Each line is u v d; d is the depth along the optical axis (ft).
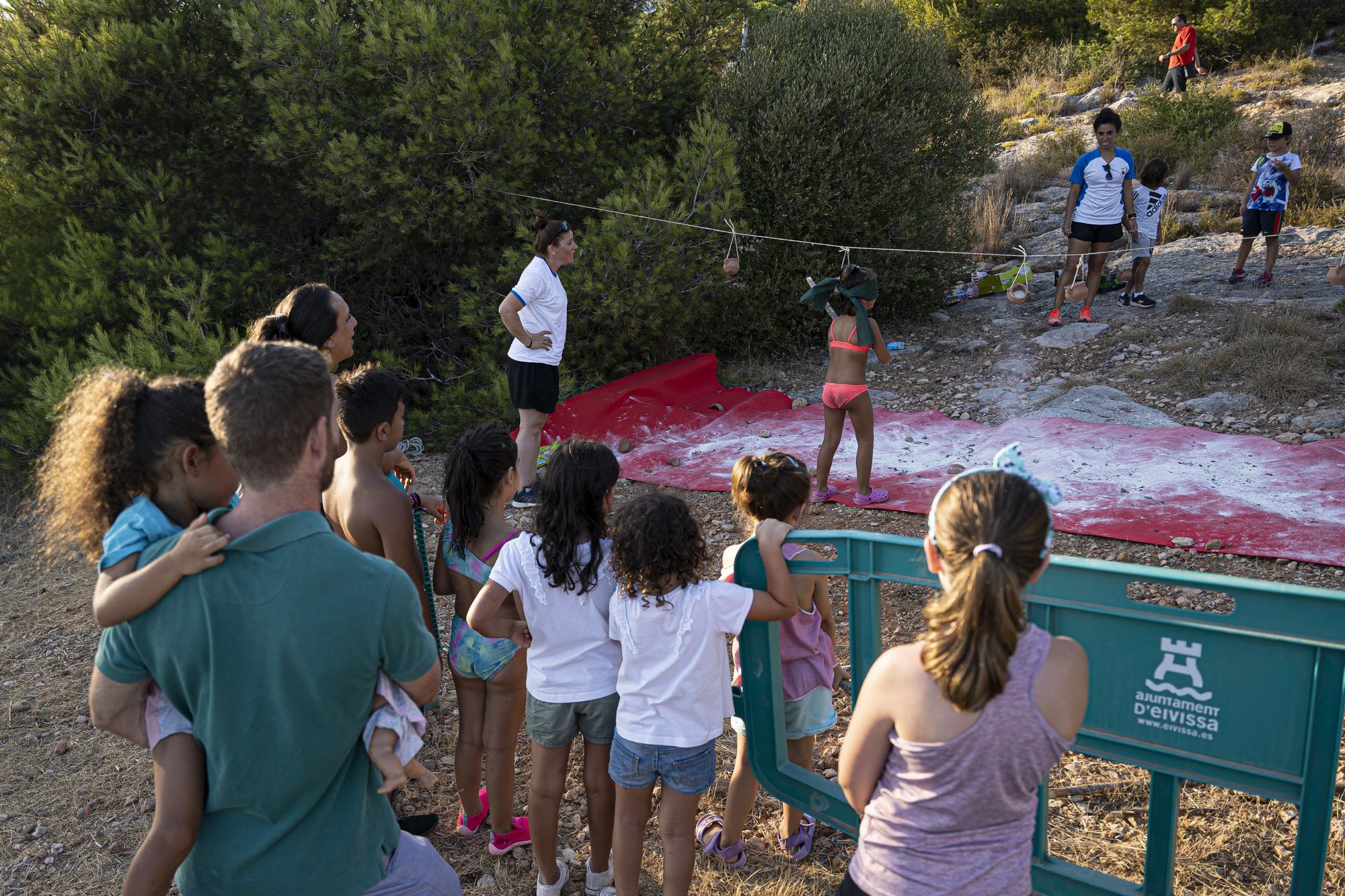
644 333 28.19
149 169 25.86
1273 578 15.43
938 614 5.53
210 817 6.24
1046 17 68.54
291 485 5.99
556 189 28.09
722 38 33.01
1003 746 5.54
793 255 30.50
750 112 31.19
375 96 26.13
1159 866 7.76
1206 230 38.96
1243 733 7.11
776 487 9.46
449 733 13.26
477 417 25.44
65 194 24.38
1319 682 6.74
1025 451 21.84
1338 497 17.80
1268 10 57.98
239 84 26.16
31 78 24.72
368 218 25.82
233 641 5.73
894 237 30.96
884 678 5.93
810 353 31.63
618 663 9.51
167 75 25.45
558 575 9.12
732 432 25.05
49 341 24.17
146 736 6.19
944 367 28.86
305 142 24.73
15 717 13.93
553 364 20.29
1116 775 11.53
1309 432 21.12
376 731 6.34
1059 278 32.17
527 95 27.27
